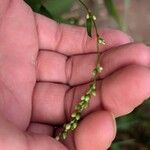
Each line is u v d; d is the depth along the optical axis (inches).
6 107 5.8
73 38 6.7
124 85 5.5
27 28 6.6
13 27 6.5
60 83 6.4
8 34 6.4
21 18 6.6
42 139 4.9
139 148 10.2
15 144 4.7
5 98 5.8
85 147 5.5
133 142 10.1
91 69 6.2
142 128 10.2
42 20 6.8
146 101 9.7
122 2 11.7
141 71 5.4
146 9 11.8
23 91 6.1
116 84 5.5
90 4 11.3
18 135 4.7
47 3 8.2
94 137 5.4
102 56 6.2
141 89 5.4
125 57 5.9
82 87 6.1
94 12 11.3
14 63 6.2
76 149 5.6
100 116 5.4
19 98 6.0
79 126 5.5
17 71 6.2
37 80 6.4
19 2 6.7
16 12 6.6
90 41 6.5
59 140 5.7
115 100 5.6
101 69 6.0
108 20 11.4
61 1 8.3
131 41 6.7
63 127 5.8
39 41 6.7
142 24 11.6
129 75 5.5
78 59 6.4
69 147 5.6
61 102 6.2
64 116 6.2
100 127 5.3
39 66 6.5
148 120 9.8
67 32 6.7
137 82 5.4
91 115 5.5
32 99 6.2
